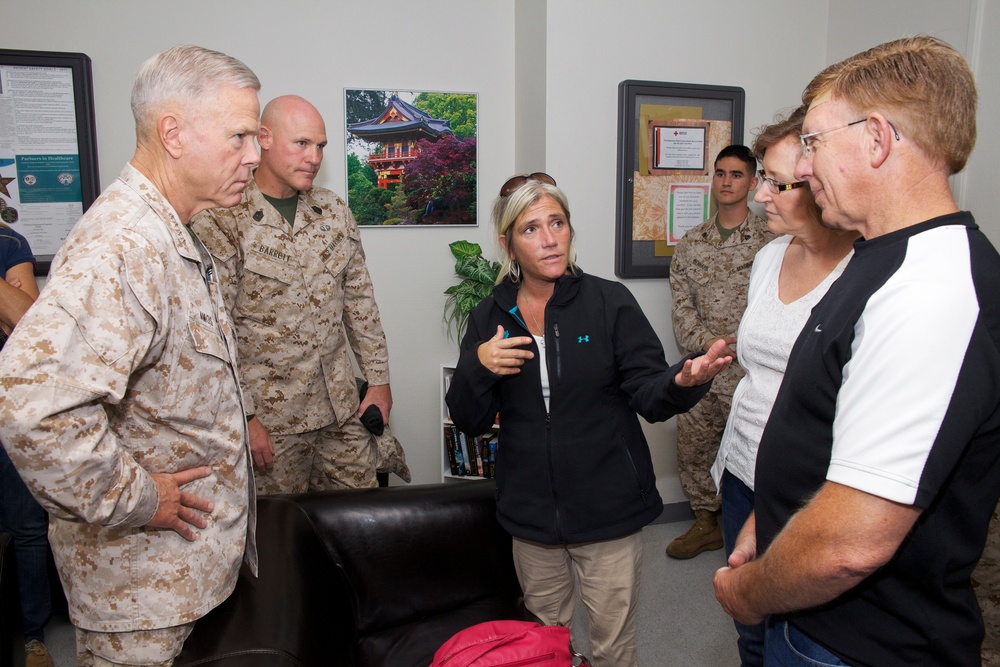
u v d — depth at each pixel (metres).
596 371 1.50
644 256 2.99
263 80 2.89
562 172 2.87
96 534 1.06
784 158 1.28
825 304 0.89
